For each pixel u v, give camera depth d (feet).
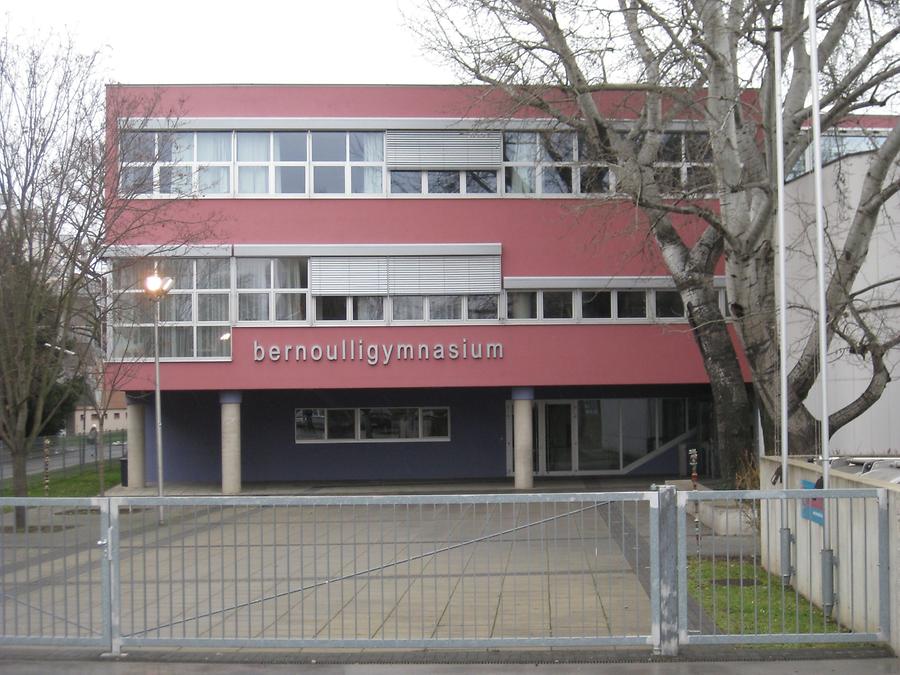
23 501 22.03
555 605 24.85
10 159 48.08
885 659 19.86
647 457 77.56
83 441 96.78
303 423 76.84
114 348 61.77
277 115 67.92
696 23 41.32
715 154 43.29
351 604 25.85
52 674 19.66
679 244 49.55
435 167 68.08
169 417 75.87
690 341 68.03
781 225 30.25
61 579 22.04
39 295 50.26
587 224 67.31
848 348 44.98
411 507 34.12
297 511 25.34
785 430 28.94
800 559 26.53
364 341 67.67
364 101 68.28
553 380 67.82
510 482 73.97
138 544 21.93
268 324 67.36
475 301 68.28
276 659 20.51
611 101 62.13
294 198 67.92
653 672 19.11
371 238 68.18
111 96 54.60
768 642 20.47
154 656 20.93
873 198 39.19
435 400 77.05
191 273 67.51
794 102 43.73
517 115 65.82
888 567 20.51
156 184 57.67
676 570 20.68
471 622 23.45
